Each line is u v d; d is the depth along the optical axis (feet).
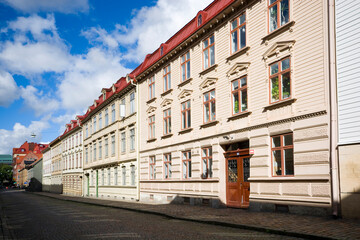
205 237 32.04
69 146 192.13
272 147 50.08
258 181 51.55
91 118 151.43
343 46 40.37
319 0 43.62
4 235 38.37
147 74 94.79
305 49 45.11
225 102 61.31
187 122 74.13
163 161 84.48
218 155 62.64
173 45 81.05
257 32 53.98
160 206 69.46
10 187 546.26
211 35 66.85
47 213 66.74
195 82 71.41
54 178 232.32
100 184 134.82
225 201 61.57
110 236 34.32
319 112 42.42
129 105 108.17
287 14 48.55
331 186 40.34
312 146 43.11
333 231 30.58
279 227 34.01
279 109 48.75
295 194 44.91
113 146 121.80
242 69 56.95
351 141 38.58
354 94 38.78
